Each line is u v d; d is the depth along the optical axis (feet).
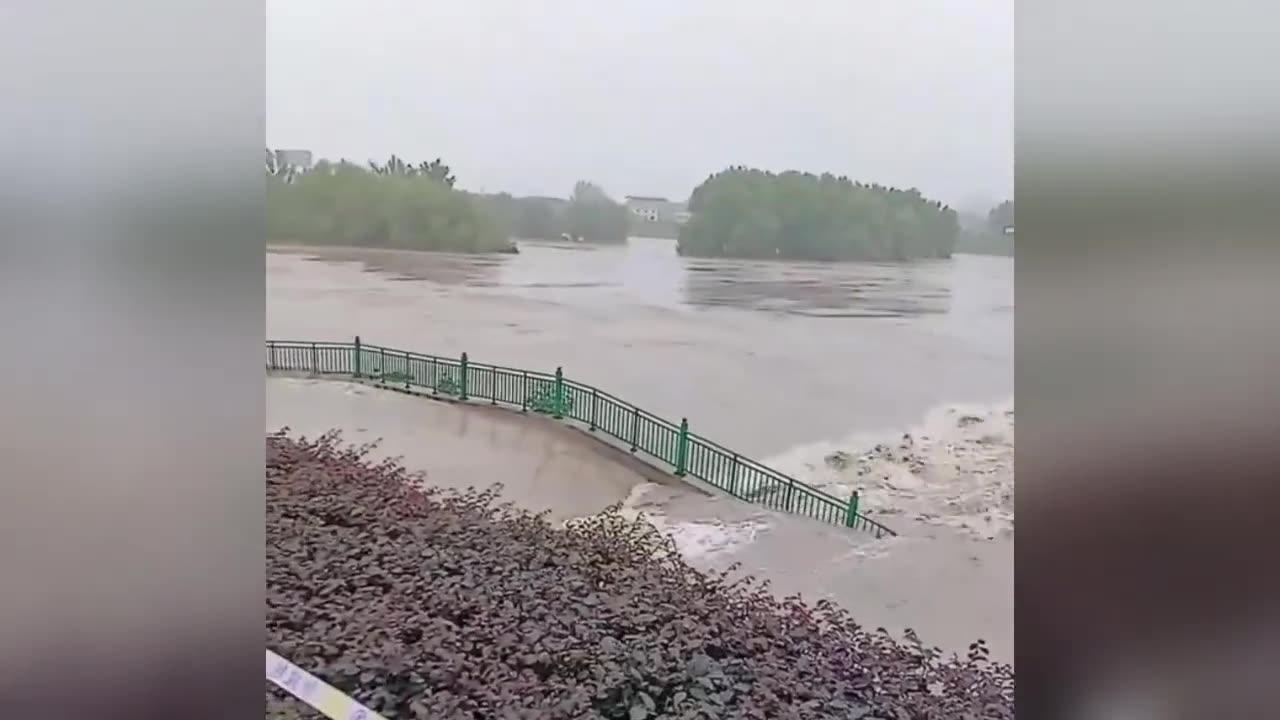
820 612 68.90
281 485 76.02
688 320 72.90
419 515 75.10
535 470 74.23
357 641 73.51
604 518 72.90
